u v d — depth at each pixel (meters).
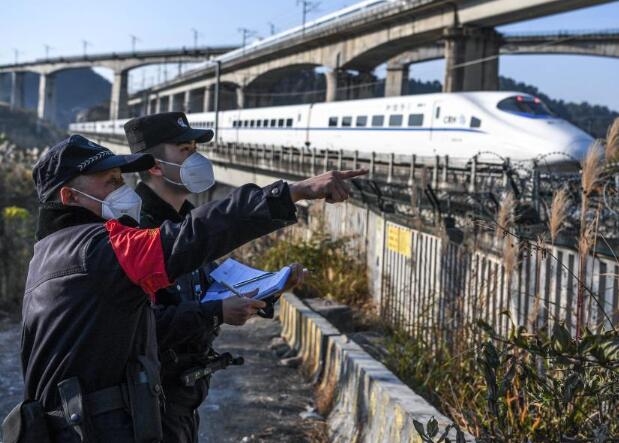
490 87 38.06
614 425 3.19
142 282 2.14
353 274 11.10
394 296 9.02
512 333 3.59
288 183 2.17
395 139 27.56
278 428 5.57
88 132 87.81
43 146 104.25
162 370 2.82
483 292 6.07
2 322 9.34
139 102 125.19
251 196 2.13
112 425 2.23
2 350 7.91
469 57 37.38
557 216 4.12
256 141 41.91
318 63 55.38
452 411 4.31
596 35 58.62
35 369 2.26
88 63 115.62
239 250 15.48
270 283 2.94
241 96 73.06
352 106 31.33
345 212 13.01
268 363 7.55
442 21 38.75
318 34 52.16
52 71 126.06
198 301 3.04
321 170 25.25
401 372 5.85
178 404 2.87
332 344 6.42
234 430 5.52
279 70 64.19
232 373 7.10
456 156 24.05
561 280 4.95
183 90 96.88
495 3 34.31
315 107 35.03
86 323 2.18
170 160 3.13
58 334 2.21
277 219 2.11
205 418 5.78
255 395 6.39
